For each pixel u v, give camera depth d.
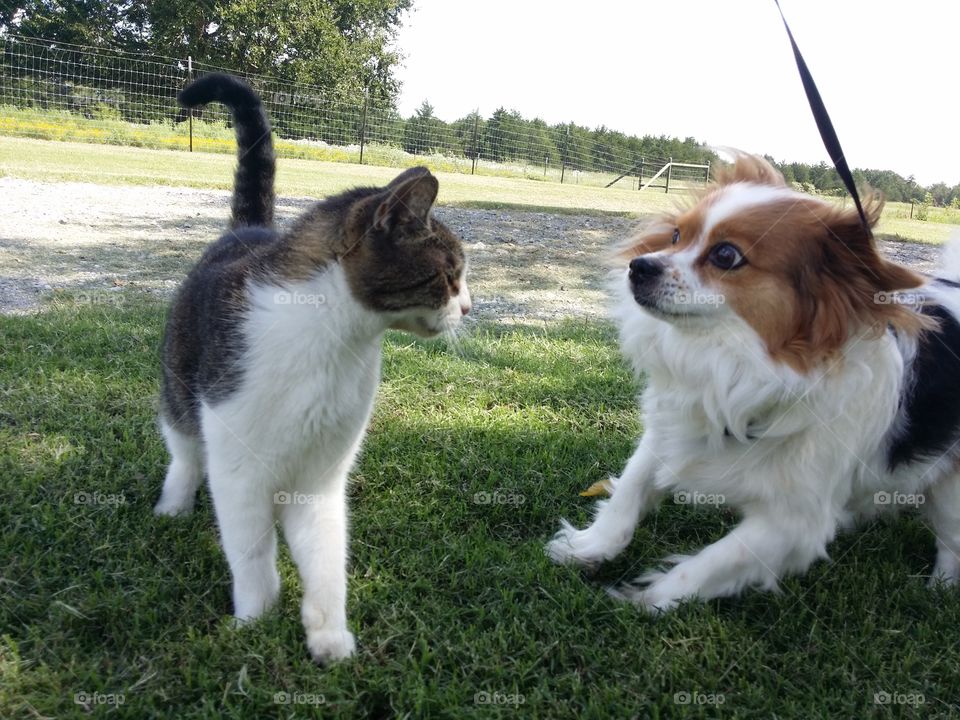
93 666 0.44
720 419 0.53
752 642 0.51
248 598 0.50
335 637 0.47
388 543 0.60
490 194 3.48
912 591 0.58
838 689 0.48
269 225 0.72
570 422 0.85
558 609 0.53
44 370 0.84
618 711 0.44
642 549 0.63
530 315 1.34
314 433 0.48
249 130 0.70
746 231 0.49
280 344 0.46
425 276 0.51
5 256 1.43
